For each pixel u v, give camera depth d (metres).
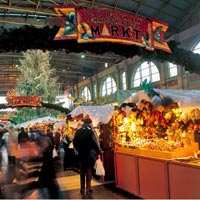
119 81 23.34
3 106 15.95
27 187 5.44
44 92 19.66
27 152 5.84
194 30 15.14
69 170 7.72
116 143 5.51
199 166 3.41
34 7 15.45
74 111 7.41
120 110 5.66
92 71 28.98
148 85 4.70
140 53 4.76
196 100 3.90
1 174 6.90
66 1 14.39
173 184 3.86
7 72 30.84
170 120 4.88
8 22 16.12
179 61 5.31
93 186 5.62
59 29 4.13
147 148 4.64
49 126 13.78
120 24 4.54
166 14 15.77
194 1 14.62
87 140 5.05
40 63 20.02
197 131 4.39
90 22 4.33
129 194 4.93
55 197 4.84
